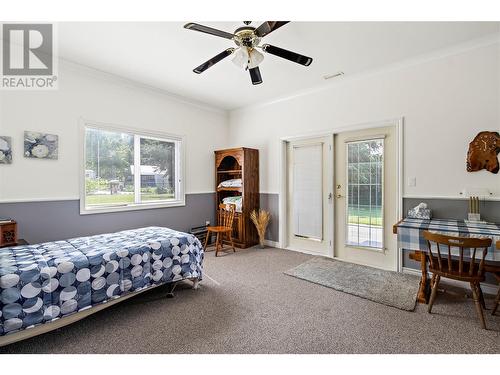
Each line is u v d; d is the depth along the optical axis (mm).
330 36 2531
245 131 4910
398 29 2420
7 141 2678
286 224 4453
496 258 2061
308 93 4016
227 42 2635
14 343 1796
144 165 3973
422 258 2471
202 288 2756
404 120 3123
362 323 2062
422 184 3012
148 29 2414
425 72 2967
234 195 4969
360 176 3594
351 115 3564
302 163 4219
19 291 1636
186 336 1895
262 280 2973
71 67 3102
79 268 1888
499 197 2582
